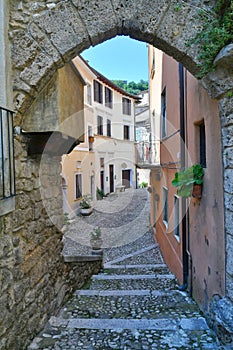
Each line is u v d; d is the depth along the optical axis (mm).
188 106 3971
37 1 2455
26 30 2439
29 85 2432
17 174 2428
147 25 2443
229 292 2320
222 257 2502
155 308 3580
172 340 2590
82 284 4785
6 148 2230
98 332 2818
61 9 2445
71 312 3492
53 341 2633
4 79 2277
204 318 3080
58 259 3572
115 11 2447
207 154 2998
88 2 2447
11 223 2266
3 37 2303
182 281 4586
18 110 2434
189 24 2416
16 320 2305
